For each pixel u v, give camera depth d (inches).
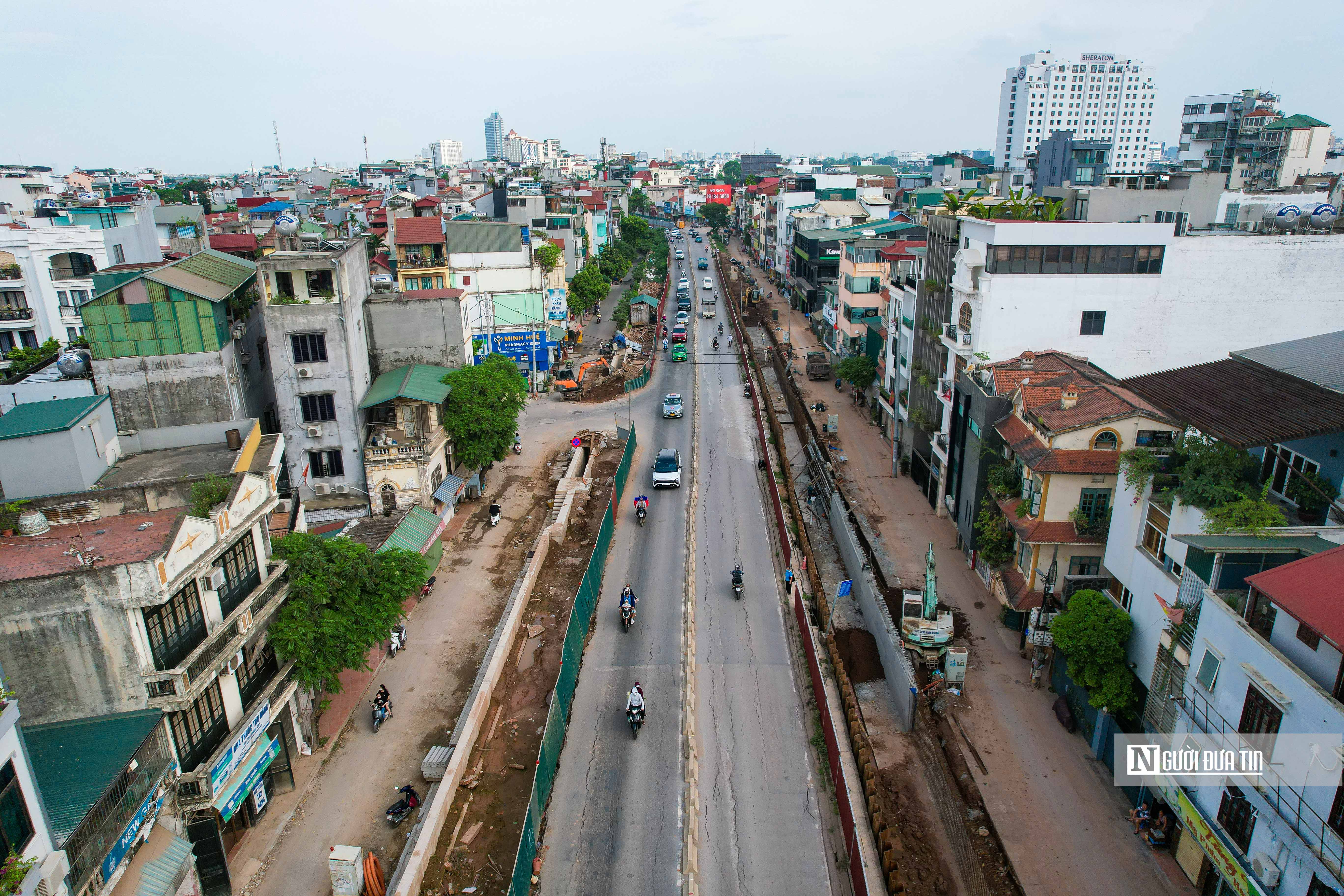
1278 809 605.9
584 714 1053.2
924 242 2193.7
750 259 5654.5
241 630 818.2
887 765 972.6
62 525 805.2
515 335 2519.7
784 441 2091.5
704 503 1742.1
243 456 919.0
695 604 1326.3
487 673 1105.4
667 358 3061.0
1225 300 1446.9
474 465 1689.2
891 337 2086.6
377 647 1194.6
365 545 1200.2
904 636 1153.4
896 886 741.3
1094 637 915.4
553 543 1542.8
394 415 1578.5
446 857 828.6
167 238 2839.6
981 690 1091.3
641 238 5447.8
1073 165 4092.0
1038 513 1124.5
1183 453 873.5
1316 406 808.3
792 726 1028.5
